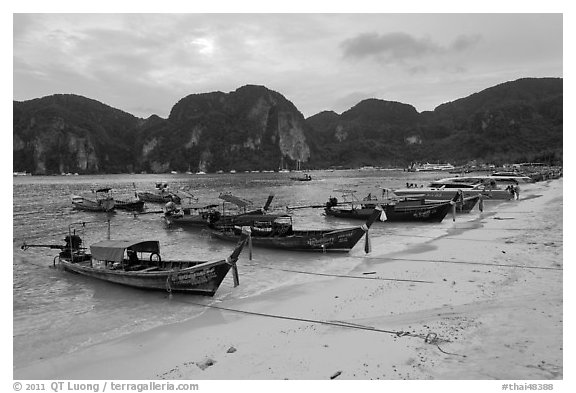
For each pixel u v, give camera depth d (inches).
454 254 816.3
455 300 535.8
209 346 455.2
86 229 1444.4
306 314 531.8
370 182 4788.4
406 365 372.8
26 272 828.6
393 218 1365.7
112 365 426.3
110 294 678.5
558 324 437.4
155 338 491.8
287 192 3169.3
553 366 355.6
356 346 419.8
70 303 637.3
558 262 704.4
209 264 626.2
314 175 7608.3
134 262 772.6
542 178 3297.2
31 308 617.0
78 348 474.3
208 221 1282.0
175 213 1567.4
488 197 1910.7
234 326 512.7
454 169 6884.8
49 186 4601.4
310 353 412.5
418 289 597.9
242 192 3245.6
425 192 1977.1
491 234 1037.8
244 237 861.2
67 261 827.4
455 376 348.8
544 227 1093.8
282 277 732.7
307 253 915.4
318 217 1599.4
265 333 479.2
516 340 405.4
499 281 608.1
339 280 691.4
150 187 4392.2
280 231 1014.4
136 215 1833.2
